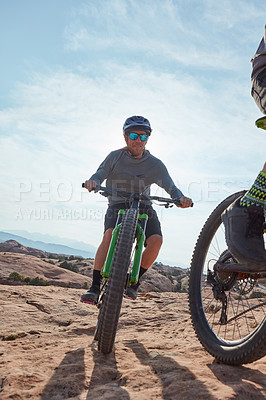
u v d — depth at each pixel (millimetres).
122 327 4418
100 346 2643
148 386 1973
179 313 5000
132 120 3713
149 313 5109
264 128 1976
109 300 2471
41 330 3973
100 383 2107
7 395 1839
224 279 2404
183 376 2061
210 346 2453
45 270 74062
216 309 3062
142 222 3154
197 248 2867
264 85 1883
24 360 2477
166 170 3967
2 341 3262
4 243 139000
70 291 7285
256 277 2174
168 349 2875
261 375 2045
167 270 119125
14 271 67375
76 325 4352
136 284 3283
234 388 1822
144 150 3959
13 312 4961
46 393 1921
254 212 1887
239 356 2115
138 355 2676
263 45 1930
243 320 3641
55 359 2523
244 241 1888
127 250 2543
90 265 97125
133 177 3900
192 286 2828
